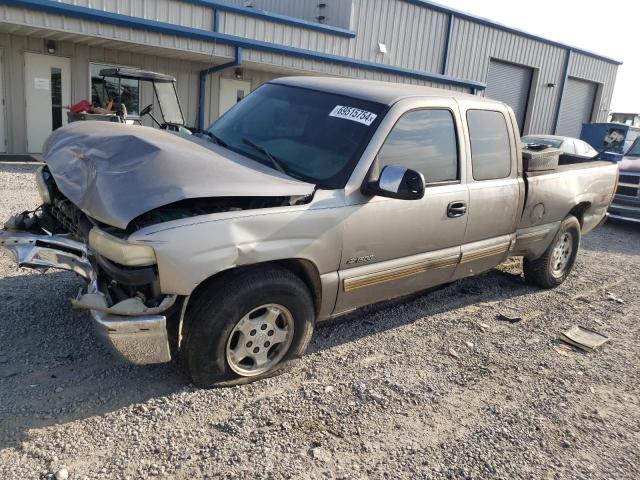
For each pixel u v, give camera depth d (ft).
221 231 10.71
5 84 47.85
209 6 54.60
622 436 12.10
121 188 10.69
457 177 15.39
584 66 103.71
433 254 15.12
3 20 40.16
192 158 11.48
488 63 87.71
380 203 13.17
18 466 9.21
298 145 13.74
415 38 77.30
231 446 10.30
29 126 49.60
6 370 11.90
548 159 18.89
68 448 9.78
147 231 10.18
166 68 55.52
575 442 11.68
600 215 22.84
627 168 36.76
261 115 15.25
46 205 14.70
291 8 79.00
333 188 12.58
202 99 58.13
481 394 13.15
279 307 12.14
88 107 40.27
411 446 10.92
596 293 21.88
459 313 18.13
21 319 14.11
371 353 14.56
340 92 14.75
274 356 12.62
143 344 10.48
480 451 11.00
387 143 13.47
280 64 54.85
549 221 19.72
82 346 13.20
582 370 14.97
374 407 12.06
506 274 22.77
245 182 11.15
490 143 16.57
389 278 14.10
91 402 11.15
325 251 12.36
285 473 9.75
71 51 49.96
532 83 96.37
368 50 72.54
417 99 14.46
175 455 9.91
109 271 10.50
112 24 44.55
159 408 11.17
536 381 14.07
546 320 18.30
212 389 11.94
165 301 10.46
